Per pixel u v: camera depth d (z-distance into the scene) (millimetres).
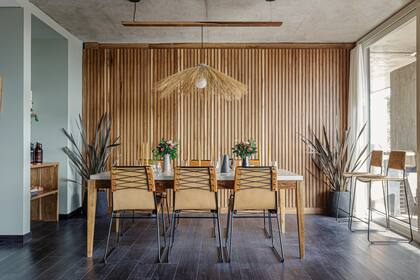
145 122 6641
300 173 6582
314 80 6605
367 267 3639
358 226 5469
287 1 4656
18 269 3584
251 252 4152
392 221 5371
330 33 6016
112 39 6453
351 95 6379
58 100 6043
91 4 4828
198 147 6609
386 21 5328
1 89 4516
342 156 6148
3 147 4582
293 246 4398
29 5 4750
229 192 6527
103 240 4680
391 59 5672
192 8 4918
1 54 4609
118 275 3424
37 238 4773
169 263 3771
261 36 6211
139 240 4684
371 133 6152
